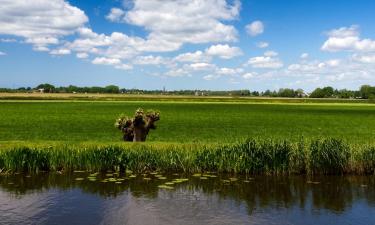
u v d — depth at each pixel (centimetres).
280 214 1302
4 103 13312
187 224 1203
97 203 1408
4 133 4038
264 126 5216
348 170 1916
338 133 4294
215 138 3634
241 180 1777
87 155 1911
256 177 1834
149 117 2444
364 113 9212
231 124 5534
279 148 1897
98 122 5681
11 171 1861
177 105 13162
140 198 1476
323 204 1420
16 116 6962
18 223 1201
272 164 1877
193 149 1978
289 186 1680
